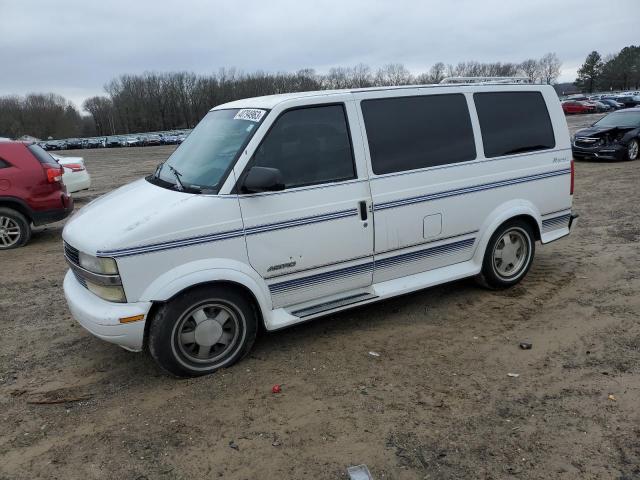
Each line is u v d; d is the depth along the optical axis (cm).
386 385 391
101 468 315
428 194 491
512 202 550
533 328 477
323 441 330
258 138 416
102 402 386
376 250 472
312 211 433
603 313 496
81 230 413
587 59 11181
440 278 514
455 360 425
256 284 418
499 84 548
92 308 390
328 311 450
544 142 573
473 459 308
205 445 331
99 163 3006
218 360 420
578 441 320
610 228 806
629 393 365
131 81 10350
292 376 410
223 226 399
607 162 1591
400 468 303
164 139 6028
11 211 859
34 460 325
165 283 385
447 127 506
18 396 399
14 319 554
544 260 668
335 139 447
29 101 10381
